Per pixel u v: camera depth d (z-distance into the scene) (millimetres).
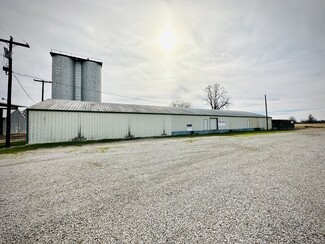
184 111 21891
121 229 2049
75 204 2703
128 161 5625
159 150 7781
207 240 1833
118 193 3105
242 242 1794
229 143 10062
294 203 2648
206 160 5707
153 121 16656
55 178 3963
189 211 2439
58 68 21766
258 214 2338
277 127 33719
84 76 23641
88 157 6320
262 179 3777
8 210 2537
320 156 6152
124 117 14859
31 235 1959
